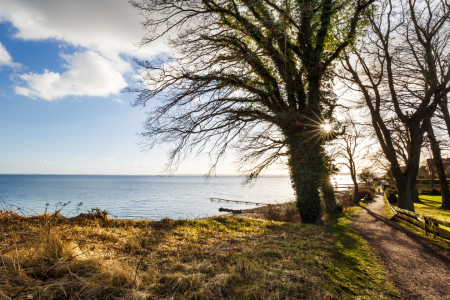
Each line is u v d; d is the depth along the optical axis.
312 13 11.15
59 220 7.54
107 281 3.51
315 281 4.39
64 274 3.69
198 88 11.67
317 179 13.40
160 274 4.05
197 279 3.92
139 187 102.44
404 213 14.27
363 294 4.46
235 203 40.62
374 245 8.62
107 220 8.41
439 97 17.03
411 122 17.81
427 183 45.97
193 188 95.62
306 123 13.03
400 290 4.89
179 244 6.15
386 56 18.14
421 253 7.76
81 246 5.05
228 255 5.42
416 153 17.45
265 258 5.42
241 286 3.94
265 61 13.23
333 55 13.86
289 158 14.10
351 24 13.02
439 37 19.12
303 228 10.35
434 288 5.05
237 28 12.09
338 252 6.89
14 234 5.23
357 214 19.47
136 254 5.11
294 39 13.21
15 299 2.81
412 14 17.50
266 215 19.16
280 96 13.70
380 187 55.00
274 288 3.99
